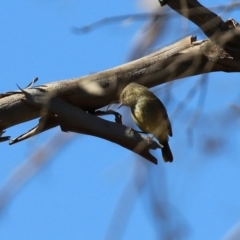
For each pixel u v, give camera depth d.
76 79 8.87
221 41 5.90
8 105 8.73
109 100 9.04
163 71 8.67
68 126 8.70
